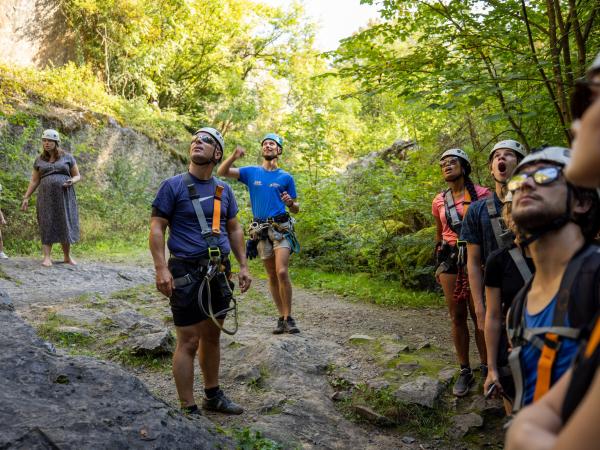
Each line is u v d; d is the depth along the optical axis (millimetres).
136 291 7250
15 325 3158
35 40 16484
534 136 5840
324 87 21891
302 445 3432
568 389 896
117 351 4703
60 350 4590
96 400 2598
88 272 8195
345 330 6062
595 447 691
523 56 4957
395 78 5633
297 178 10531
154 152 15766
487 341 2533
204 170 3633
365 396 4230
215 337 3680
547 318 1392
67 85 14938
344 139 20297
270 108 23422
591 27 5223
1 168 11477
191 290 3463
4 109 12047
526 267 2395
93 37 18031
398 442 3732
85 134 13727
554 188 1443
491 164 3406
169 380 4309
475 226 3443
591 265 1317
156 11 18859
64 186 8398
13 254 9781
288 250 5672
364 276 8820
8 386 2500
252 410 3857
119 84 18203
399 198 8523
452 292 4238
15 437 2115
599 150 728
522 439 902
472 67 5262
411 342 5672
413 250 8500
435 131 8516
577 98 928
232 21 21266
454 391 4230
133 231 13000
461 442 3762
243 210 10898
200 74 21531
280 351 4797
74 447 2143
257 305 7062
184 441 2570
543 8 5410
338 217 9883
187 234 3529
